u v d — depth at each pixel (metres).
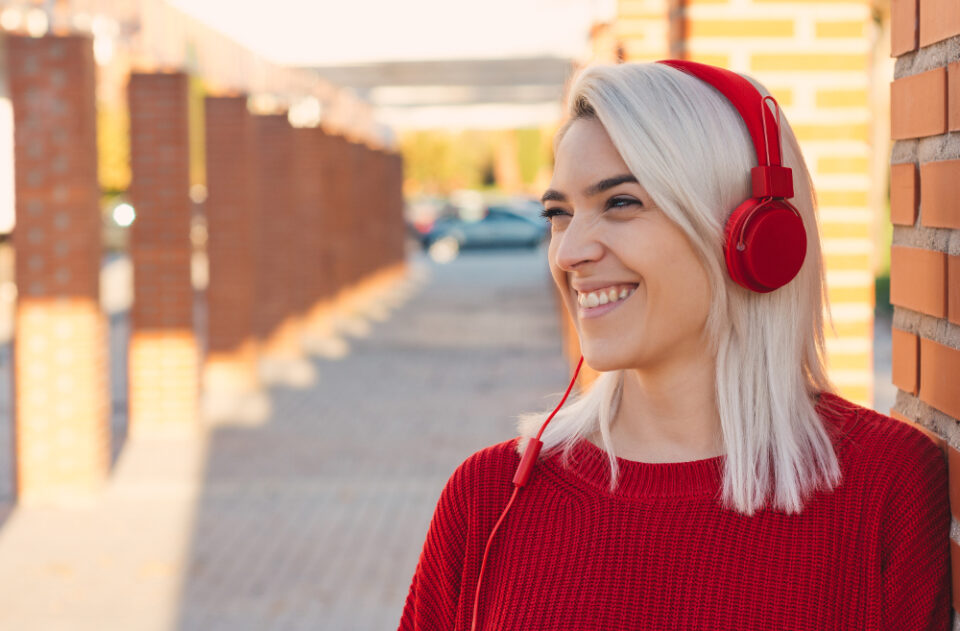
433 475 7.66
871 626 1.24
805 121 3.03
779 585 1.25
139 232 8.71
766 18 3.01
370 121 16.91
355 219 17.58
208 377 10.80
